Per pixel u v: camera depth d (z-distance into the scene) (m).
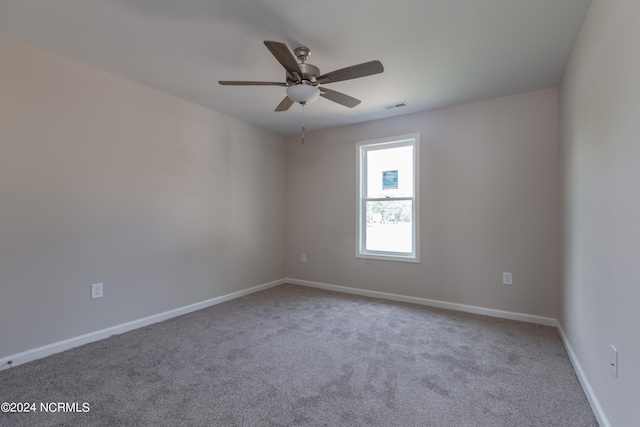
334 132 4.23
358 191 4.02
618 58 1.35
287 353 2.32
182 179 3.22
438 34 2.03
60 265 2.34
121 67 2.53
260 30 1.99
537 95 2.96
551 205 2.91
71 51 2.27
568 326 2.37
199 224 3.40
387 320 3.03
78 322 2.43
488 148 3.20
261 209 4.23
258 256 4.19
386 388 1.86
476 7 1.76
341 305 3.52
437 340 2.56
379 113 3.61
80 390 1.82
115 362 2.16
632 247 1.21
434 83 2.79
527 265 3.02
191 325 2.89
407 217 3.75
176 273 3.16
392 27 1.95
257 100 3.24
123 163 2.72
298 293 4.06
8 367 2.07
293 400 1.74
